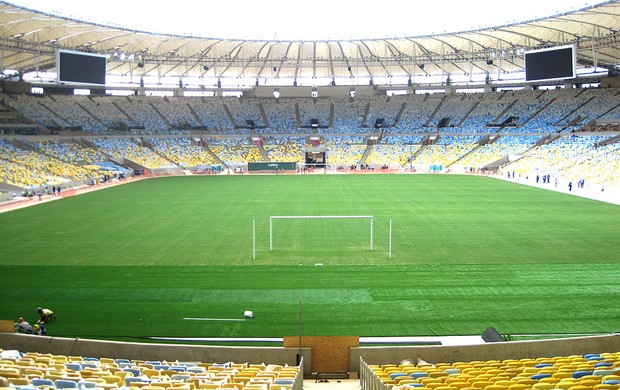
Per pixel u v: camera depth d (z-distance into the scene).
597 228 39.53
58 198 58.56
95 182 73.56
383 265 30.11
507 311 22.89
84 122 93.62
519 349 17.62
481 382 12.29
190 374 14.56
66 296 25.12
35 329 20.36
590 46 75.06
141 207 51.38
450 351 17.48
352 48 90.06
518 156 87.88
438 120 102.25
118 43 78.00
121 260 31.36
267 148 98.56
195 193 62.00
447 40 81.44
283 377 14.47
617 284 26.25
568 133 90.19
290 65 98.50
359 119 104.31
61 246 34.84
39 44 69.31
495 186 66.88
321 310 23.30
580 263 29.94
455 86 104.38
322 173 89.00
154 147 95.56
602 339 17.92
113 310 23.34
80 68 66.44
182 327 21.55
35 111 89.69
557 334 20.55
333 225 41.78
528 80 70.50
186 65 93.62
